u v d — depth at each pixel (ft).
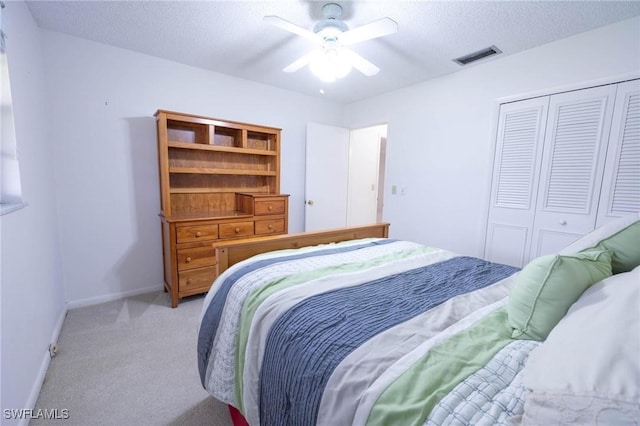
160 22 6.77
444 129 9.94
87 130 7.84
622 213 6.61
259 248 5.57
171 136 9.17
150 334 6.70
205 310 4.41
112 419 4.36
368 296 3.73
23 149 5.16
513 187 8.40
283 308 3.34
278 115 11.51
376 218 15.74
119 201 8.49
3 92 4.60
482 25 6.67
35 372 4.83
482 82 8.86
